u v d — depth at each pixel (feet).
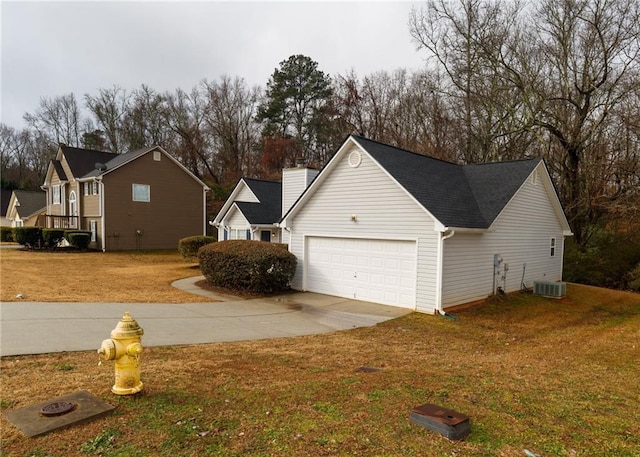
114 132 160.15
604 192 67.72
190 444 10.80
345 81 118.83
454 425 11.62
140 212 92.07
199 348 21.93
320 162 131.23
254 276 42.65
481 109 83.61
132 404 13.16
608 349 26.50
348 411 13.21
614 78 65.26
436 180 42.57
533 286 48.93
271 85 145.28
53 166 101.65
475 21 78.64
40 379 15.38
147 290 42.70
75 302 33.24
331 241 43.96
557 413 13.74
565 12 68.80
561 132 70.23
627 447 11.41
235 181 136.56
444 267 35.50
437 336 28.66
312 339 26.03
